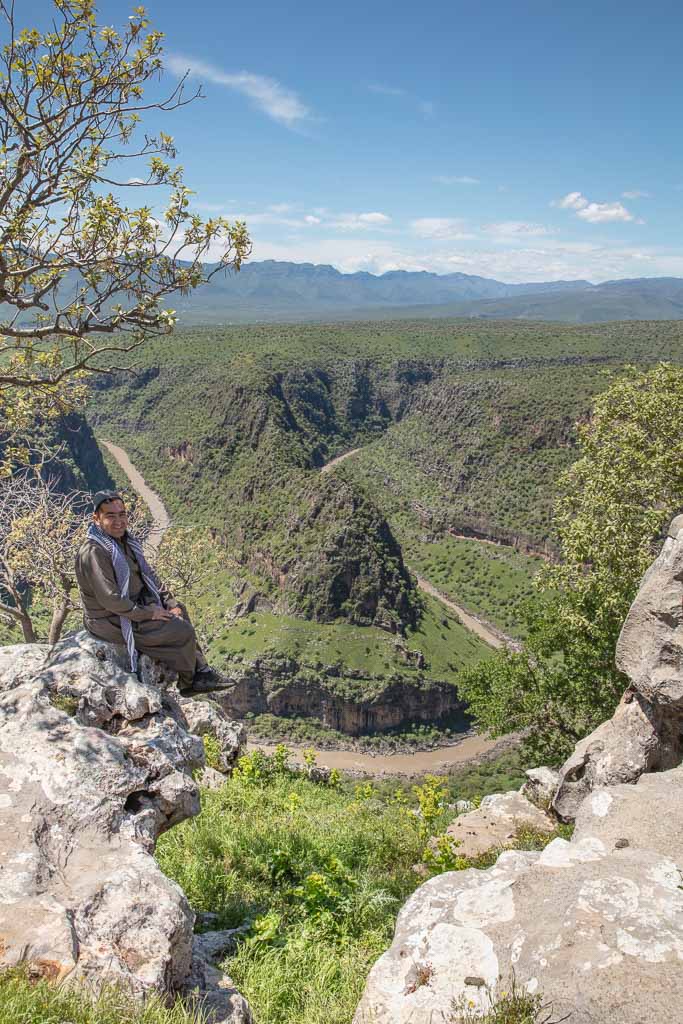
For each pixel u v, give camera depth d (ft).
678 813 18.20
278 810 35.63
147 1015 11.89
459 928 13.93
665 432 76.13
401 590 484.74
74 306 38.55
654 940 12.23
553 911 13.57
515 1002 11.48
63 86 36.47
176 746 17.83
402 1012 12.38
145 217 37.73
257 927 19.47
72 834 15.05
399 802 49.39
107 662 18.67
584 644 72.43
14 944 12.42
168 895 14.33
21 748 16.29
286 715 422.41
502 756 376.89
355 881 26.03
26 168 35.91
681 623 30.68
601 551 73.36
